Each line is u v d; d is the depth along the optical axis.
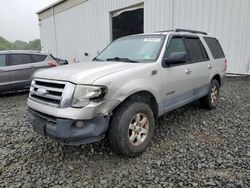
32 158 3.54
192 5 10.48
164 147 3.77
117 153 3.47
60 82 3.13
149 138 3.66
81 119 2.93
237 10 9.25
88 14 16.78
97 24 16.02
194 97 4.94
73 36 19.22
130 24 14.08
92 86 2.97
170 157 3.43
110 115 3.17
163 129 4.54
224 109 5.82
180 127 4.63
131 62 3.89
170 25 11.41
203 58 5.24
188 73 4.54
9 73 8.23
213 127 4.61
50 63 9.11
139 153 3.52
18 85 8.48
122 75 3.28
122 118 3.23
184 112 5.60
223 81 6.12
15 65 8.40
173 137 4.16
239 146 3.74
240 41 9.41
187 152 3.58
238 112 5.54
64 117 2.95
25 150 3.81
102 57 4.63
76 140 3.04
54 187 2.81
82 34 17.89
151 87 3.64
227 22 9.60
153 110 3.94
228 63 9.95
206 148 3.70
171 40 4.36
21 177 3.03
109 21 14.85
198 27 10.45
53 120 3.11
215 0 9.77
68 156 3.55
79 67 3.59
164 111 4.07
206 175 2.97
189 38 4.96
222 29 9.79
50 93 3.25
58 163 3.36
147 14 12.45
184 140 4.02
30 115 3.54
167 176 2.96
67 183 2.88
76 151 3.69
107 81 3.07
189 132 4.38
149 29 12.50
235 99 6.78
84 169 3.18
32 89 3.58
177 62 3.87
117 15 14.60
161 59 3.95
